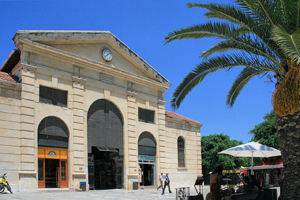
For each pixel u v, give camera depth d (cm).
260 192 1245
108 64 2769
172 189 3148
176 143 3428
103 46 2756
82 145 2411
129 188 2714
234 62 1449
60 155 2295
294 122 1127
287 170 1139
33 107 2148
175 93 1738
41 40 2261
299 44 903
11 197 1636
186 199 1314
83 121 2459
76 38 2494
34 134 2127
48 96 2288
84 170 2392
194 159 3638
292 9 1120
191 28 1440
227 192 1354
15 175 1994
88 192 2195
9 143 2005
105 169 2891
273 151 1711
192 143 3656
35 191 2042
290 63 1150
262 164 3975
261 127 4312
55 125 2288
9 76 2191
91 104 2570
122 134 2802
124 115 2833
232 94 1914
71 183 2289
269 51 1288
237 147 1684
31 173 2050
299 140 1113
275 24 1150
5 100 2036
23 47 2162
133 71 3022
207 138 5859
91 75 2600
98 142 2573
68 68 2439
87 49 2614
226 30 1373
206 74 1592
